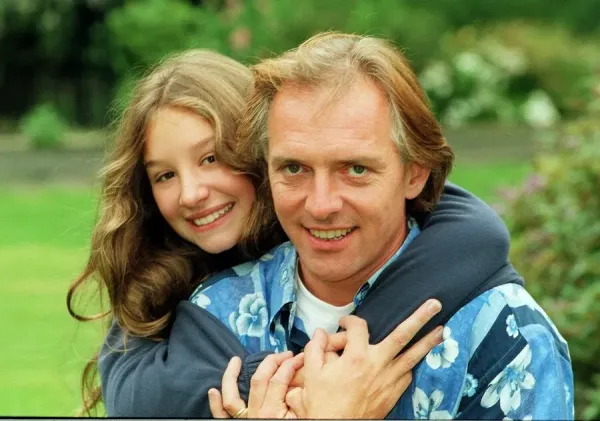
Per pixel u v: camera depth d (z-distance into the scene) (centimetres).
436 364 273
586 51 2358
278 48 1559
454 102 2100
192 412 289
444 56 2114
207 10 1827
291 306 295
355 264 276
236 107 320
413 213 302
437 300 275
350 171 270
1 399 603
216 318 301
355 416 270
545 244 550
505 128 1945
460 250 280
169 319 325
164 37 1941
